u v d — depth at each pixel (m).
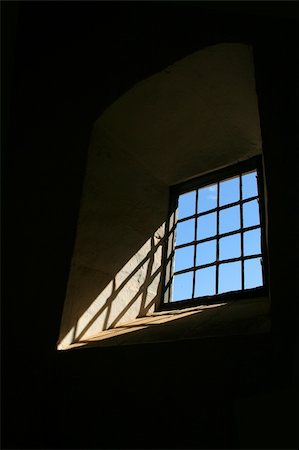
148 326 1.88
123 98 2.10
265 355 1.16
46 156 2.17
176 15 1.73
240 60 1.77
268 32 1.53
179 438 1.23
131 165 2.46
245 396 1.14
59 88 2.22
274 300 1.21
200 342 1.34
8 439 1.69
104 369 1.57
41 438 1.60
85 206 2.15
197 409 1.23
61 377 1.71
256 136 2.23
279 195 1.33
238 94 2.00
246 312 1.58
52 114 2.21
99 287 2.16
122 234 2.35
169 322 1.83
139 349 1.50
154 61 1.94
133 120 2.23
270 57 1.50
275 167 1.36
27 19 2.05
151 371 1.42
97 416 1.49
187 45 1.81
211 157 2.48
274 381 1.10
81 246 2.10
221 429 1.15
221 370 1.24
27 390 1.77
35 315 1.95
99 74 2.12
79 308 2.03
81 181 2.13
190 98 2.09
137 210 2.46
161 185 2.68
